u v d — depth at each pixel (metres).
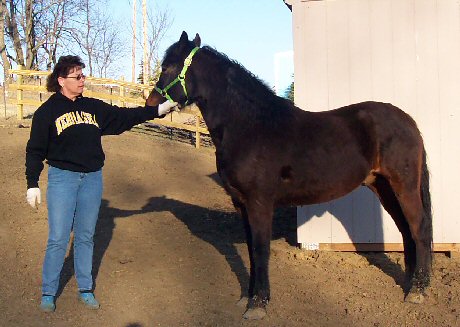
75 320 4.11
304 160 4.41
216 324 4.12
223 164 4.41
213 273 5.20
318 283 5.04
